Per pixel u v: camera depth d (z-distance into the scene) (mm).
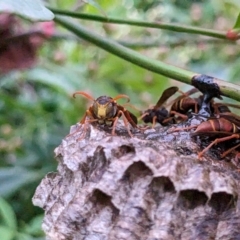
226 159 126
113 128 129
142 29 293
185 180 117
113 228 117
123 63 249
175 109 145
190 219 117
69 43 277
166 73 137
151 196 118
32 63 211
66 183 130
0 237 192
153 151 119
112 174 119
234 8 298
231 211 117
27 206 246
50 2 231
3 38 201
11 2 115
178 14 314
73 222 120
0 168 238
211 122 126
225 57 292
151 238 115
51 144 250
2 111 272
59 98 265
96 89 248
